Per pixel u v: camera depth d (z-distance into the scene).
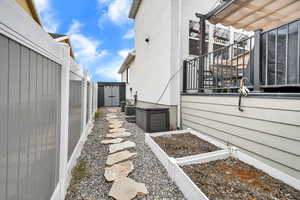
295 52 1.75
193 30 4.52
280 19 3.63
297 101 1.61
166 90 4.53
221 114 2.74
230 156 2.23
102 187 1.75
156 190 1.71
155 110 4.09
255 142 2.09
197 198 1.41
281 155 1.77
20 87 0.86
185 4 4.43
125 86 13.08
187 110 3.92
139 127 4.79
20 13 0.82
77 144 2.51
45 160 1.20
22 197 0.89
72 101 2.13
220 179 1.69
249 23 3.87
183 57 4.41
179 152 2.47
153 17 5.68
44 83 1.18
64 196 1.58
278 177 1.68
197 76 3.84
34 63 1.01
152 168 2.19
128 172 2.03
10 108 0.78
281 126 1.76
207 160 2.09
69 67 1.77
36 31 0.99
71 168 2.02
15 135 0.82
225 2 3.02
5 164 0.75
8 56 0.76
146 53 6.68
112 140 3.42
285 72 1.83
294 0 2.94
